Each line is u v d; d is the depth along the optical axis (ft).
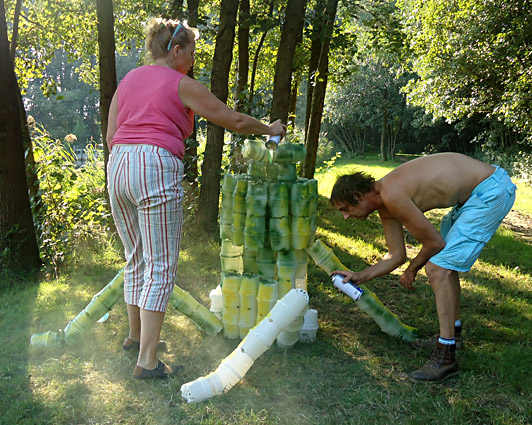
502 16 50.19
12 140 15.46
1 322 11.84
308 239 10.92
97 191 27.45
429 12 56.24
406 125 132.98
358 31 44.06
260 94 24.86
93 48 35.27
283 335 10.50
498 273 18.97
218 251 19.24
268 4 29.32
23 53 32.89
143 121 8.96
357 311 13.61
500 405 8.98
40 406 8.29
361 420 8.34
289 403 8.77
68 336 10.46
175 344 10.91
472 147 123.95
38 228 17.92
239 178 10.84
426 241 10.00
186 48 9.53
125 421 8.04
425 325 12.82
